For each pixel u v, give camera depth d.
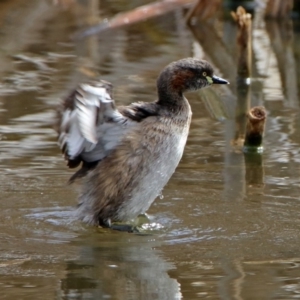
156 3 23.58
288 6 24.89
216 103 17.38
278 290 8.85
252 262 9.77
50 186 12.67
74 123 10.07
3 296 8.68
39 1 26.08
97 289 8.94
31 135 14.86
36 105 16.41
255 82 19.11
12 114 15.91
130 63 19.89
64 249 10.27
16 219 11.37
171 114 11.47
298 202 12.04
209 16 24.48
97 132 10.88
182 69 11.77
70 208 11.88
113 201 11.23
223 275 9.30
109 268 9.61
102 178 11.23
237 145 14.87
